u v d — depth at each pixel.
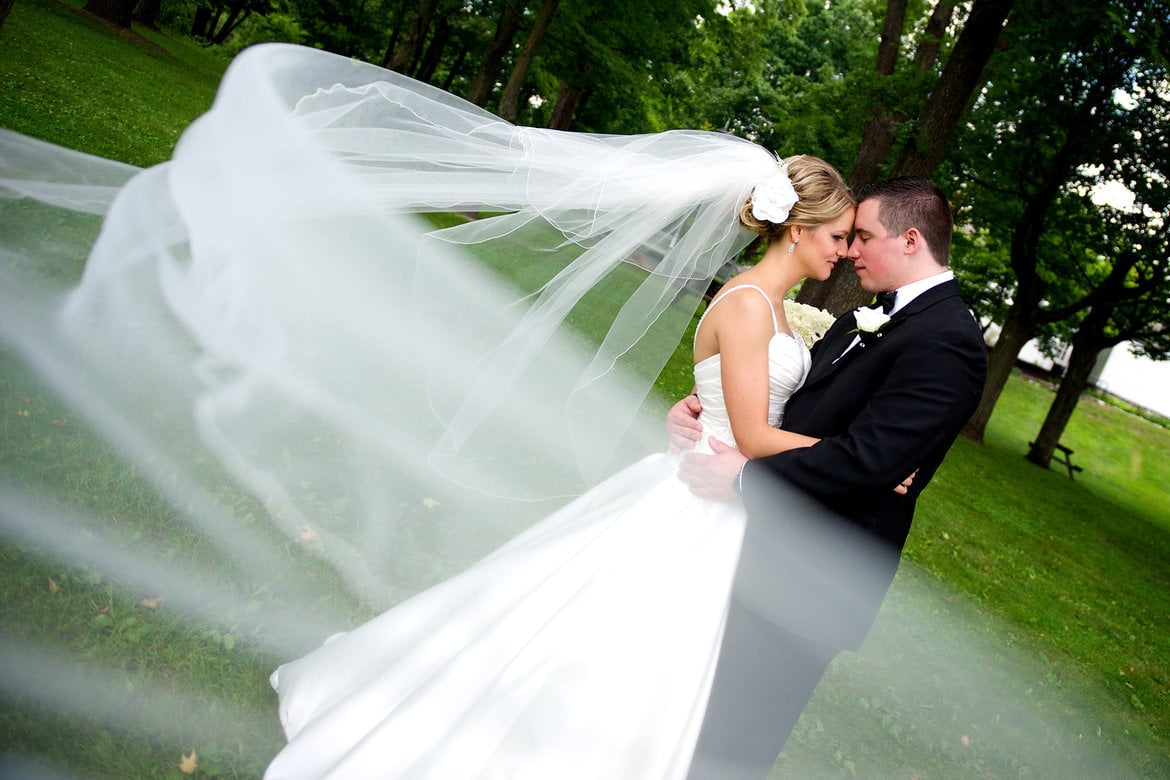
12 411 3.52
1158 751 5.15
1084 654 6.54
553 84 27.31
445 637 2.38
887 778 3.65
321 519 3.73
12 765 2.17
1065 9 9.06
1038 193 15.22
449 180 2.83
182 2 32.72
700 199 2.65
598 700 2.16
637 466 2.78
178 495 3.48
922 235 2.37
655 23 20.12
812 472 2.21
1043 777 4.21
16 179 4.86
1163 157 13.65
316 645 3.01
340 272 4.89
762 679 2.35
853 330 2.43
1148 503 21.98
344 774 2.04
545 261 2.98
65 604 2.73
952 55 9.49
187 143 3.07
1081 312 21.47
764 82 25.44
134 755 2.35
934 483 11.28
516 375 2.92
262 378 4.52
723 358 2.43
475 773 2.05
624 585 2.34
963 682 4.95
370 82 2.89
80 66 11.55
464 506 4.28
